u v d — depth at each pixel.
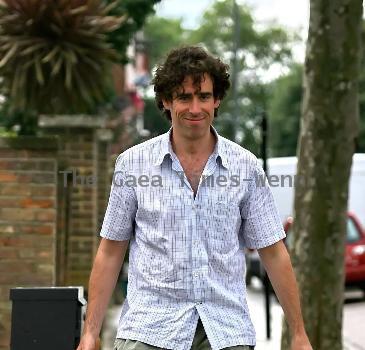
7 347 9.29
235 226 4.96
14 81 12.00
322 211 9.67
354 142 9.71
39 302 5.98
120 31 17.45
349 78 9.58
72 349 5.96
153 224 4.94
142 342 4.86
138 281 4.96
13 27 11.77
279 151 80.56
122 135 20.42
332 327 9.78
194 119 4.91
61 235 10.04
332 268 9.74
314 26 9.58
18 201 9.40
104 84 12.52
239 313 4.93
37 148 9.40
